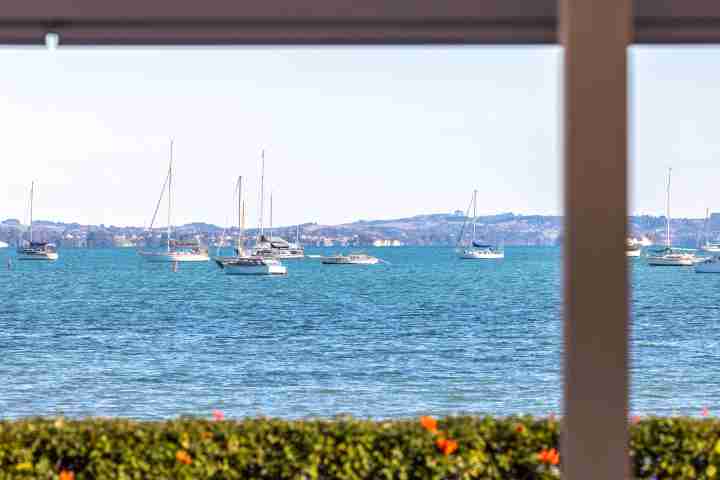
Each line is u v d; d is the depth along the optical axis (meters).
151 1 6.61
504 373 40.53
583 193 4.98
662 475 7.14
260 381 37.59
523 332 62.94
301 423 7.48
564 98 5.04
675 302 85.44
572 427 4.99
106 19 7.00
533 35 7.20
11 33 7.26
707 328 63.41
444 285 113.69
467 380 37.94
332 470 7.16
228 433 7.30
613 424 4.96
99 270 148.12
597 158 4.96
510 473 7.17
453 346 53.59
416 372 40.91
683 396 33.56
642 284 113.50
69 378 38.25
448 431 7.27
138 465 7.02
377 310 80.69
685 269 150.75
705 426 7.36
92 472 7.02
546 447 7.21
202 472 7.04
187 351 50.41
